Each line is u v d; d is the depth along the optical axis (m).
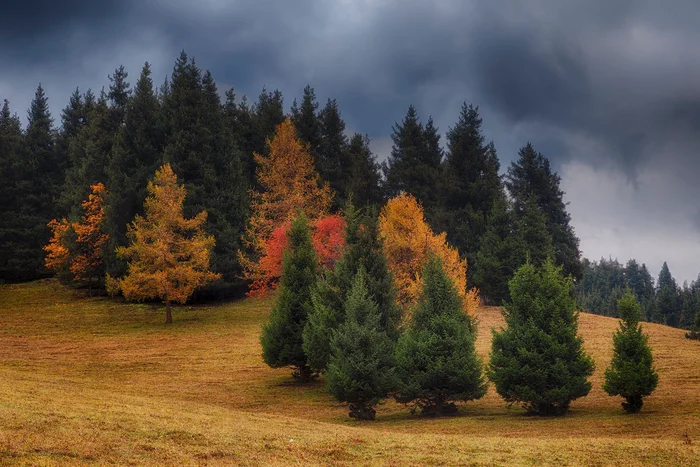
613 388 29.52
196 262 59.47
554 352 30.70
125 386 35.38
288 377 41.00
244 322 59.31
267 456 17.44
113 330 55.62
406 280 50.69
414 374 31.61
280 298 40.62
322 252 56.66
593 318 64.81
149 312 63.44
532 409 31.47
